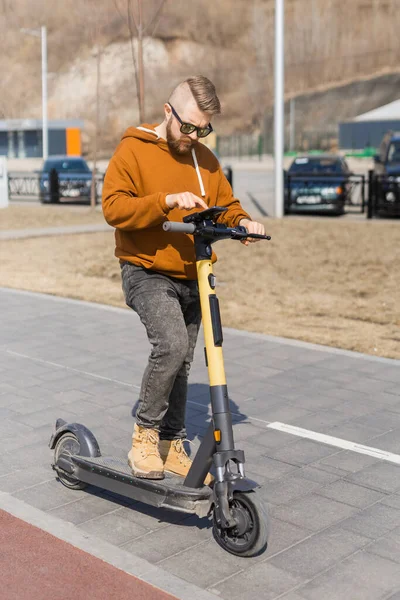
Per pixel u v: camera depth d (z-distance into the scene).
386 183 18.33
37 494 3.93
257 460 4.38
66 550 3.35
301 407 5.27
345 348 7.00
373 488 4.04
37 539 3.44
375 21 99.00
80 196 24.08
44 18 86.88
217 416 3.25
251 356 6.55
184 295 3.63
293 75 95.62
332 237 14.96
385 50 97.38
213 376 3.27
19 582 3.10
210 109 3.34
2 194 22.66
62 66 85.50
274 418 5.05
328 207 19.33
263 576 3.18
